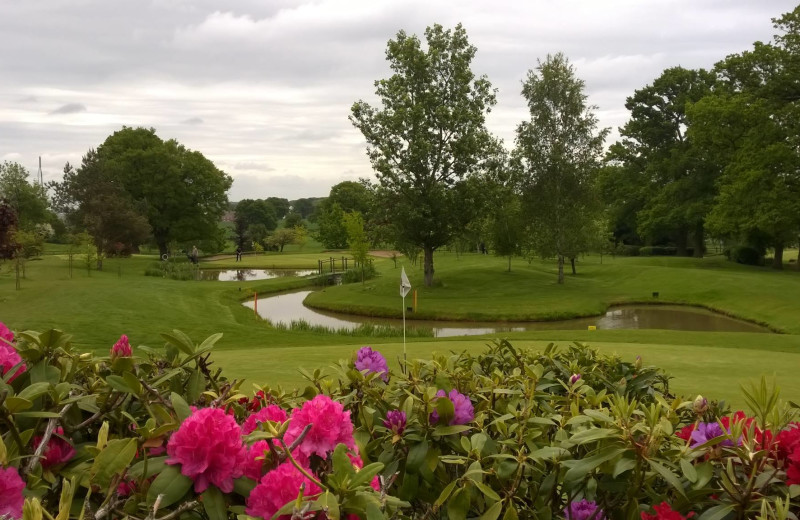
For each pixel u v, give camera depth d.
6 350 1.88
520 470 1.90
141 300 27.00
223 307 29.30
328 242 88.88
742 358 10.23
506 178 39.12
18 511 1.29
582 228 42.12
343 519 1.33
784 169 32.44
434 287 40.53
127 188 62.56
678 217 53.53
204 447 1.38
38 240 37.00
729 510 1.61
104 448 1.45
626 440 1.72
